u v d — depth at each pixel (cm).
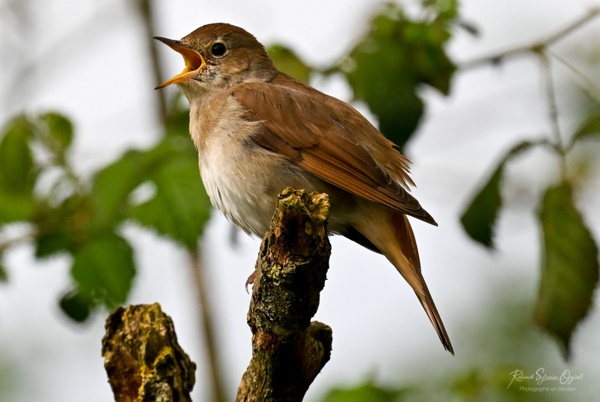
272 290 721
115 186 1117
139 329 773
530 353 1370
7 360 1501
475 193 1030
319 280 722
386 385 1088
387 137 1137
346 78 1145
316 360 763
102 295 1127
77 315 1188
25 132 1158
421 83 1149
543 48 1080
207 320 1416
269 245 718
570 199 980
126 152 1152
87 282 1126
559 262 984
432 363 1402
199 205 1113
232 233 1169
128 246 1137
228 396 1402
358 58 1141
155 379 761
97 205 1116
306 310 728
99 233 1137
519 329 1392
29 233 1152
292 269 709
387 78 1130
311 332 773
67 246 1148
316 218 706
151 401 757
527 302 1415
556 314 987
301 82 1103
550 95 1055
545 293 988
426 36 1128
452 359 1392
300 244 710
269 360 746
